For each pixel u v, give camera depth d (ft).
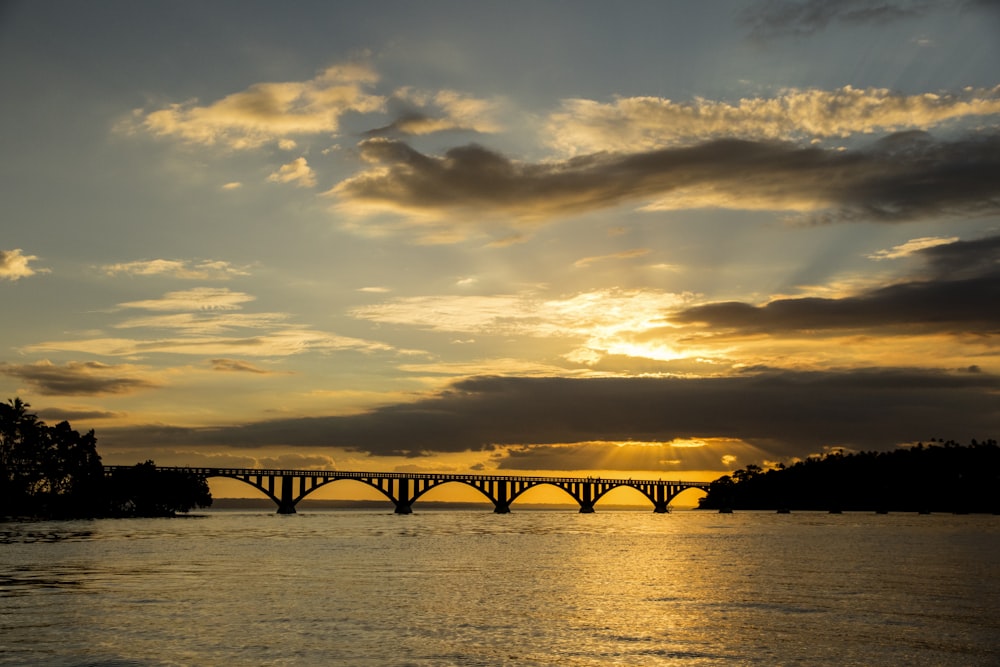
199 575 247.09
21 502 602.44
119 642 146.41
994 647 148.25
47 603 187.32
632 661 136.77
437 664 133.08
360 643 147.54
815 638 155.43
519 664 133.80
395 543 422.41
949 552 373.61
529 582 242.37
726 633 159.84
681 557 344.90
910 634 159.43
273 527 593.83
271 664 132.05
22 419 606.14
